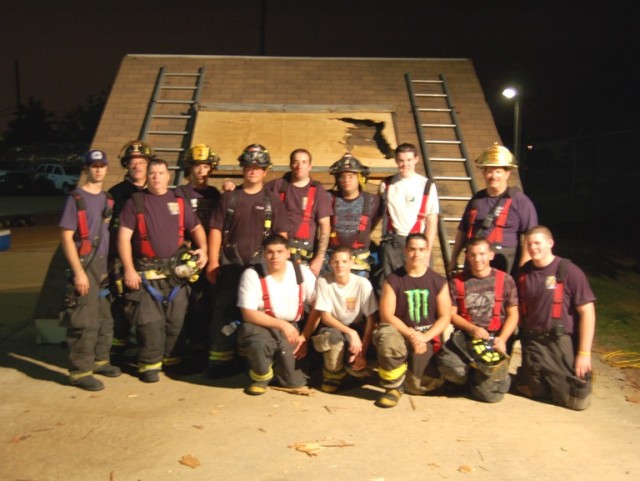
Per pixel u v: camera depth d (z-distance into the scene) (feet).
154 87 28.37
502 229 18.92
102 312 18.53
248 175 18.62
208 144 24.80
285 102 27.45
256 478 13.04
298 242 19.27
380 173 23.56
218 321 18.63
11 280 35.09
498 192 19.03
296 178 19.65
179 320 18.71
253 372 17.54
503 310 17.53
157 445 14.40
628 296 31.09
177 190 18.86
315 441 14.73
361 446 14.53
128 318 18.48
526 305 17.46
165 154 25.12
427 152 25.44
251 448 14.33
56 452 14.03
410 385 17.62
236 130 25.38
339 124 25.68
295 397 17.51
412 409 16.79
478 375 17.19
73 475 13.08
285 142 24.86
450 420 16.12
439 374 17.48
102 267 17.92
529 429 15.66
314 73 29.32
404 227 19.61
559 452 14.44
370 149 24.80
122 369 19.49
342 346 17.48
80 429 15.17
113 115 27.02
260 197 18.78
